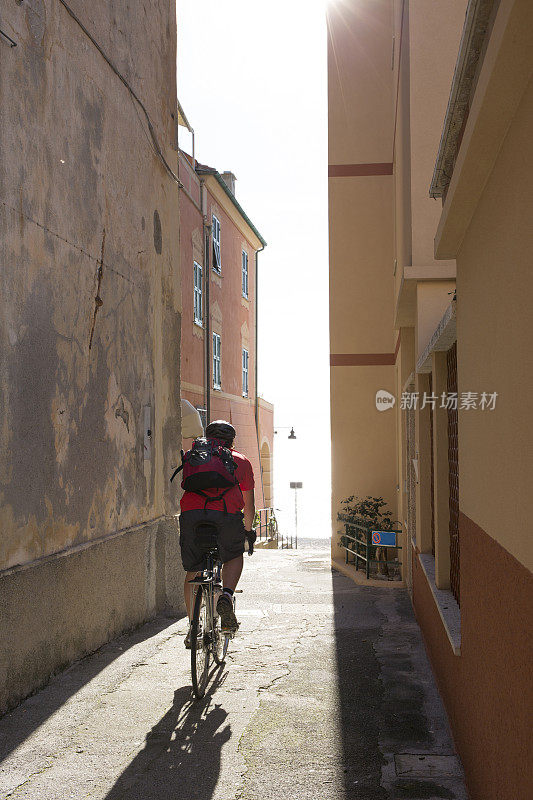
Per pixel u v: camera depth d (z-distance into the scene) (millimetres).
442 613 4859
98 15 6641
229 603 5207
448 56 7293
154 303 8234
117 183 7066
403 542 10664
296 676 5625
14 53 4992
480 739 3207
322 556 14148
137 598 7332
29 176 5184
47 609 5301
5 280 4793
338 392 13742
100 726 4508
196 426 13969
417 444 7379
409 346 9992
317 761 3982
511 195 2486
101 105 6660
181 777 3795
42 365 5336
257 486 28562
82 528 6035
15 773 3852
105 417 6652
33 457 5141
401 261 8227
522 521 2301
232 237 25188
